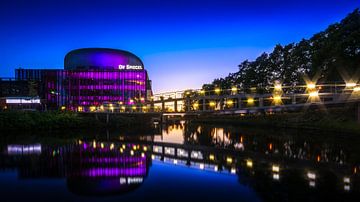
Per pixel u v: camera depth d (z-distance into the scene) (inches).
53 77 5221.5
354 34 1892.2
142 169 942.4
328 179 776.3
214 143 1585.9
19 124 2297.0
